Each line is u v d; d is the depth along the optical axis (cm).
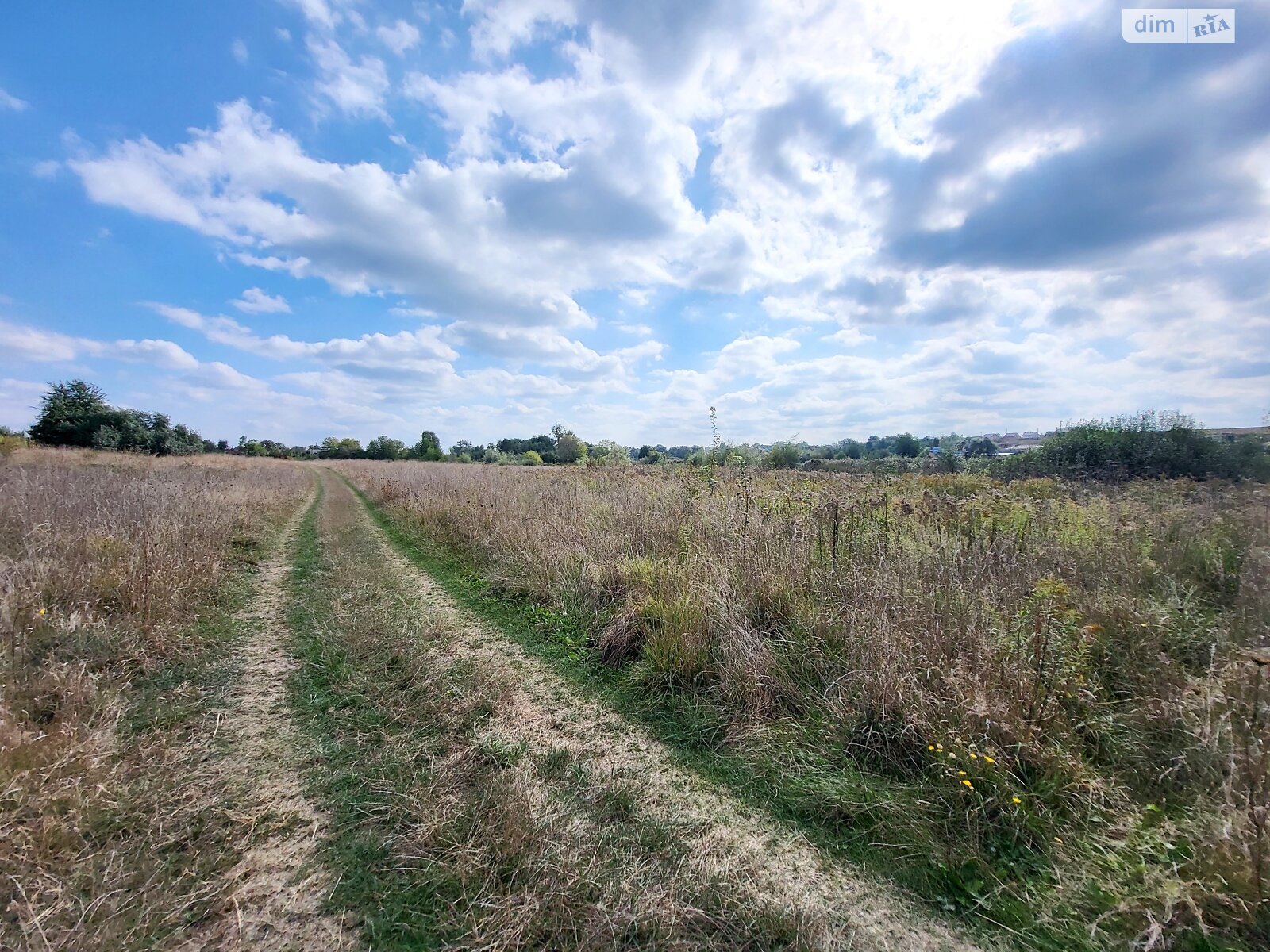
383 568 747
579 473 1578
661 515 716
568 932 195
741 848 244
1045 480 1088
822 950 194
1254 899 193
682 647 411
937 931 204
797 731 328
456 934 193
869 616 371
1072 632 344
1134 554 500
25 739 268
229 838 235
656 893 214
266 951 184
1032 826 242
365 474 2686
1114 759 280
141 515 690
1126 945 193
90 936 185
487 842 234
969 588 404
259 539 908
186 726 326
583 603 548
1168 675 315
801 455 1681
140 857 222
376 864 223
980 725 278
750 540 531
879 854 242
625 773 298
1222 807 229
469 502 1018
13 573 458
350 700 367
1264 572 447
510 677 414
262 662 428
